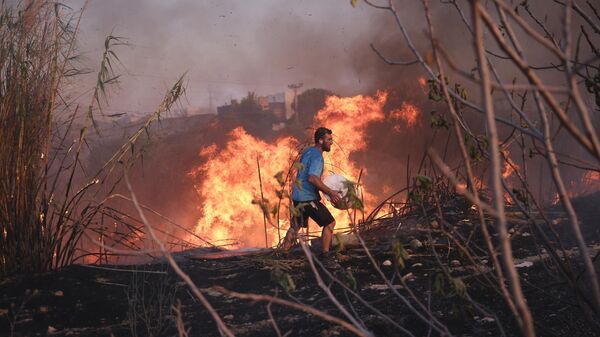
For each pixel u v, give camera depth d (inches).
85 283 215.6
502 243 54.9
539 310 153.9
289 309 182.1
